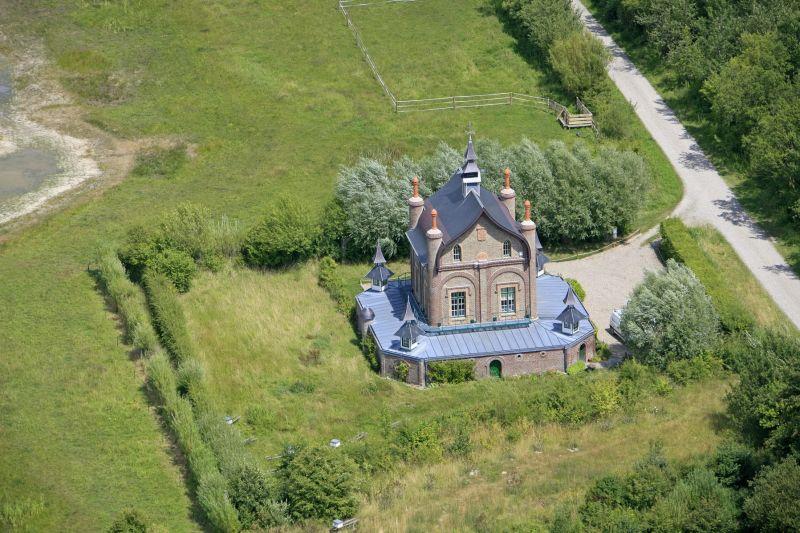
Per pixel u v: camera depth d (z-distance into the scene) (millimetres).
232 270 156125
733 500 107250
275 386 132125
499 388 130625
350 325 145625
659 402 126438
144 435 123188
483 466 117500
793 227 163000
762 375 118125
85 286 152875
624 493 109250
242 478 110688
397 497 112938
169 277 150125
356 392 131375
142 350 136000
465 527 107750
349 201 160250
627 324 133375
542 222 161000
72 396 129500
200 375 128125
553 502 110312
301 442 117938
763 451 112938
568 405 124625
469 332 136750
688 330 131375
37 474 116812
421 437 119875
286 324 144375
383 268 146625
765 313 145375
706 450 115750
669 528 103312
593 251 162750
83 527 109938
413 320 134250
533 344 134250
